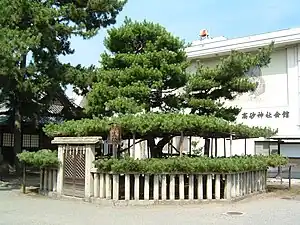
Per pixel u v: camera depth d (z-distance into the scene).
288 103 23.50
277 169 22.69
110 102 14.20
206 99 15.48
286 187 18.28
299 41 22.89
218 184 13.22
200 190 12.99
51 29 19.69
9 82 19.34
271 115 23.97
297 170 22.72
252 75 24.83
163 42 15.37
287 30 23.31
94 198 12.88
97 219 10.04
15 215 10.59
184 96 15.76
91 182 13.15
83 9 20.94
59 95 21.88
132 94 14.51
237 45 24.53
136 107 13.97
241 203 13.17
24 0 18.84
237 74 15.62
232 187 13.58
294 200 14.16
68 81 20.14
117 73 15.05
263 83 24.42
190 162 12.80
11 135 26.56
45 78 19.64
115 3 21.78
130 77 14.72
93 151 13.28
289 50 23.72
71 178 13.88
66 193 13.98
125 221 9.78
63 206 12.18
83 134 13.82
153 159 12.99
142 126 12.70
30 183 19.23
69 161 13.99
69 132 14.19
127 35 15.38
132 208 11.88
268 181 21.41
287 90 23.66
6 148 26.64
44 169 15.08
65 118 22.53
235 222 9.77
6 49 16.08
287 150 23.25
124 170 12.43
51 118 23.88
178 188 12.91
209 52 25.39
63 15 20.39
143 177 12.69
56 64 20.27
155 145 16.17
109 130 13.14
